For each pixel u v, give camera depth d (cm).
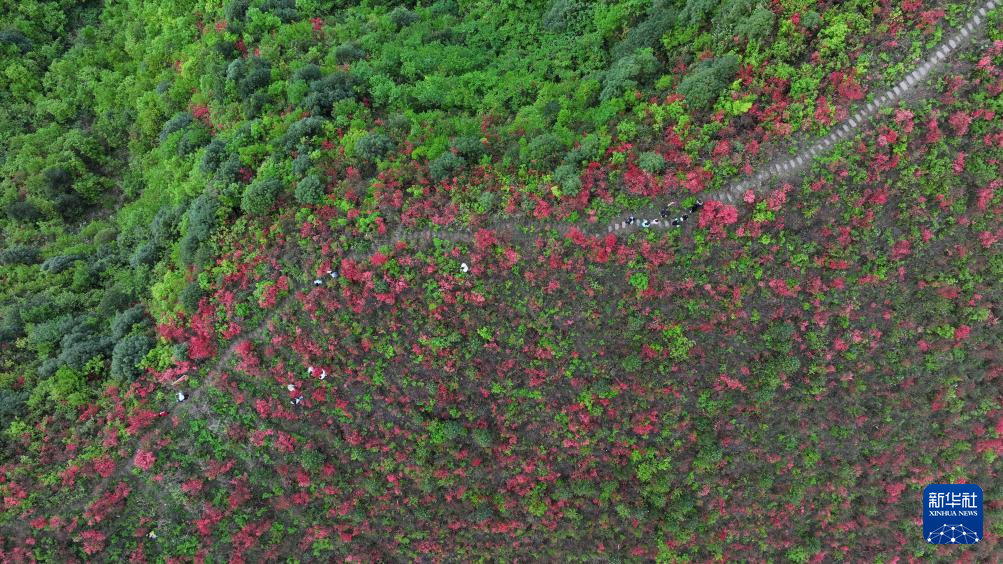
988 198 2133
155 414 2425
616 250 2219
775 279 2238
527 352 2381
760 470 2577
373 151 2378
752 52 2222
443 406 2478
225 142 2627
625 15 2672
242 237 2402
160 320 2488
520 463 2558
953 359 2355
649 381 2394
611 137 2312
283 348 2389
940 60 2067
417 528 2672
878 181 2133
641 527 2594
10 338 2570
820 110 2116
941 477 2564
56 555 2339
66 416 2423
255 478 2523
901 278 2253
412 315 2327
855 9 2131
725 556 2688
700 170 2158
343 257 2314
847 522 2653
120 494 2388
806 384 2402
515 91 2698
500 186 2280
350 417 2492
